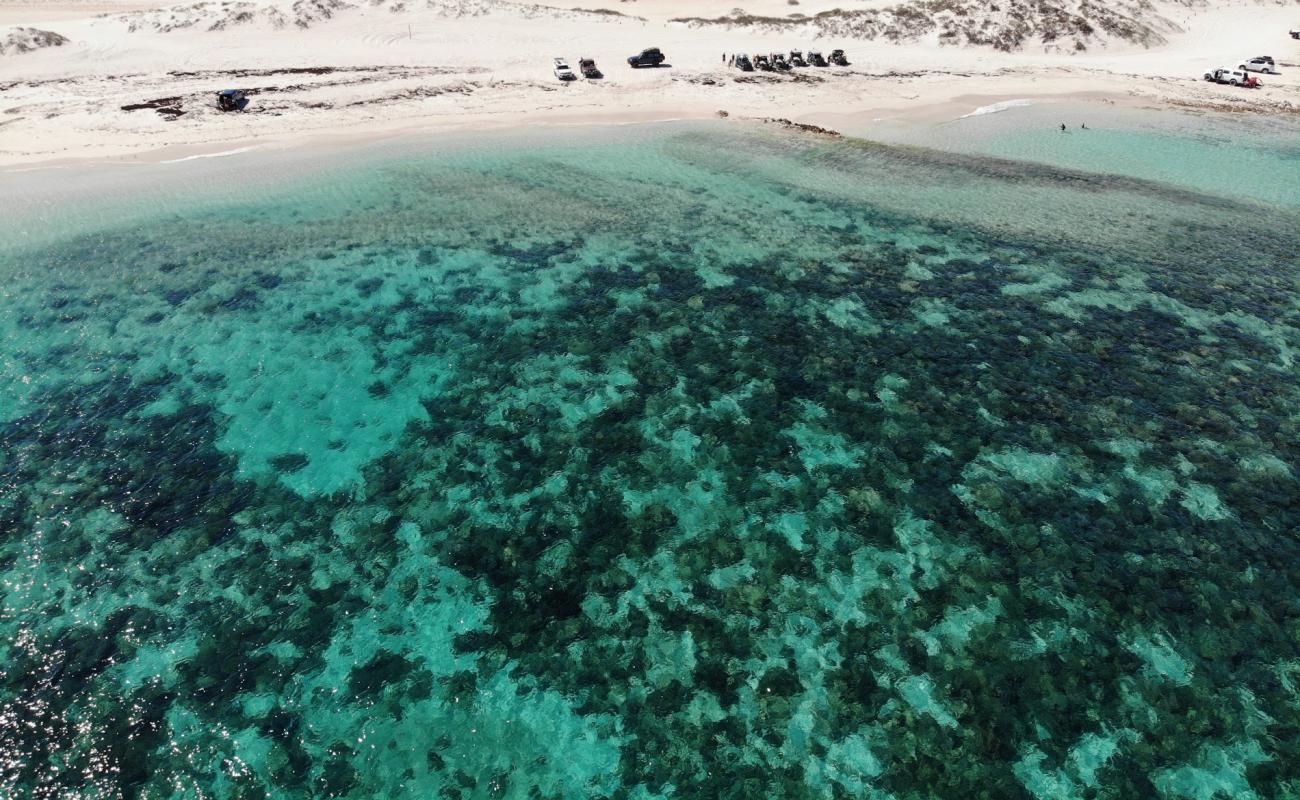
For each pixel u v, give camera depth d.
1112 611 17.53
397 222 36.84
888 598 17.98
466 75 61.03
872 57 71.00
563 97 57.25
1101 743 14.94
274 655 16.64
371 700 15.81
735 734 15.26
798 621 17.48
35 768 14.49
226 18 68.44
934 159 46.25
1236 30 81.94
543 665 16.58
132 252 33.28
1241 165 45.72
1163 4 85.81
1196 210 38.91
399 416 23.91
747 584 18.42
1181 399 24.42
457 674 16.38
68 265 31.95
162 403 24.14
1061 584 18.20
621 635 17.23
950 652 16.72
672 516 20.34
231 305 29.45
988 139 50.81
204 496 20.73
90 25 66.56
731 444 22.78
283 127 48.78
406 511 20.45
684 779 14.55
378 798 14.13
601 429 23.44
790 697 15.91
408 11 73.81
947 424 23.44
